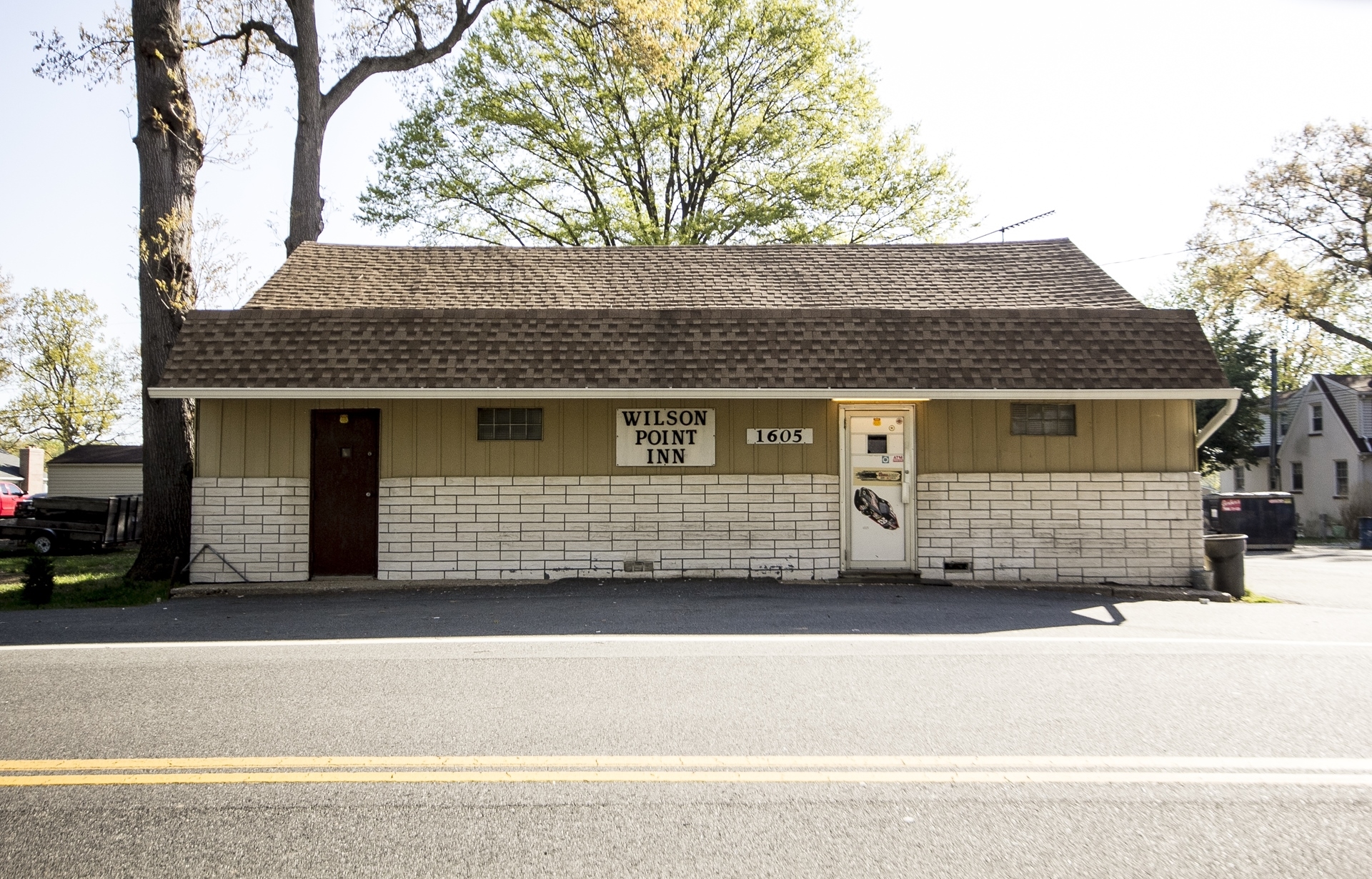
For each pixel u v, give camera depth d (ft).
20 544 67.56
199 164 47.55
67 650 25.73
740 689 21.06
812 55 95.40
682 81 95.30
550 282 46.62
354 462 40.65
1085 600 36.06
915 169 97.76
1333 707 19.75
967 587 39.37
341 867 12.39
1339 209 117.80
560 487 40.37
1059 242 52.08
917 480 40.98
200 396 37.29
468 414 40.40
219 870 12.32
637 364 38.42
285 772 15.84
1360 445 126.52
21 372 172.96
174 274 45.37
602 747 17.07
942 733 17.89
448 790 15.03
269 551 39.99
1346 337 120.37
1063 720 18.72
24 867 12.43
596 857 12.65
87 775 15.70
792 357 38.75
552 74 95.50
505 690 20.94
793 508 40.78
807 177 96.27
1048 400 39.78
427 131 94.89
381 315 39.40
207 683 21.68
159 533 43.68
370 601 35.42
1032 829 13.56
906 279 47.32
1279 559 77.05
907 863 12.47
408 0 63.00
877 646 25.89
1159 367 38.58
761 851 12.82
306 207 55.88
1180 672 22.94
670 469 40.68
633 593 36.47
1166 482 40.70
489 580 39.83
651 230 91.09
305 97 56.29
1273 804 14.51
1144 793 14.96
